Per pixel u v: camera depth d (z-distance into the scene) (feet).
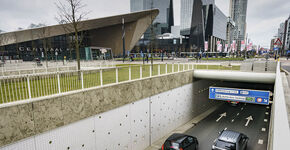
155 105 45.16
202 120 65.21
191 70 63.46
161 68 73.97
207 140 48.19
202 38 343.46
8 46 150.30
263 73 52.70
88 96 28.09
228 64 72.33
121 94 34.45
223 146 36.78
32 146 21.74
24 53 150.41
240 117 67.82
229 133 39.93
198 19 346.13
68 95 25.18
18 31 115.44
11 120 19.69
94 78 42.83
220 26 422.00
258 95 49.85
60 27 126.31
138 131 40.09
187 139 38.24
